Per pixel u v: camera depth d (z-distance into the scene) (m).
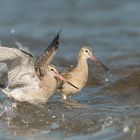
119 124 15.05
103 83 20.06
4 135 15.21
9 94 17.16
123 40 30.66
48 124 15.91
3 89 17.27
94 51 27.62
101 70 22.23
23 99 17.12
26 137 15.00
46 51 18.12
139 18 38.41
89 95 18.72
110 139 14.27
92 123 15.44
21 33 33.22
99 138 14.42
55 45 18.23
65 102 17.84
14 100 17.20
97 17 39.19
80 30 34.72
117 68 22.92
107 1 43.94
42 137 14.92
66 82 17.97
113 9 41.66
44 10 41.69
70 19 38.84
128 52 26.95
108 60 25.25
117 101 17.66
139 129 14.52
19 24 36.94
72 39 31.45
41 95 17.16
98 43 29.95
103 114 16.12
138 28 34.59
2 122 16.34
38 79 17.09
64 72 19.06
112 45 29.20
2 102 17.67
